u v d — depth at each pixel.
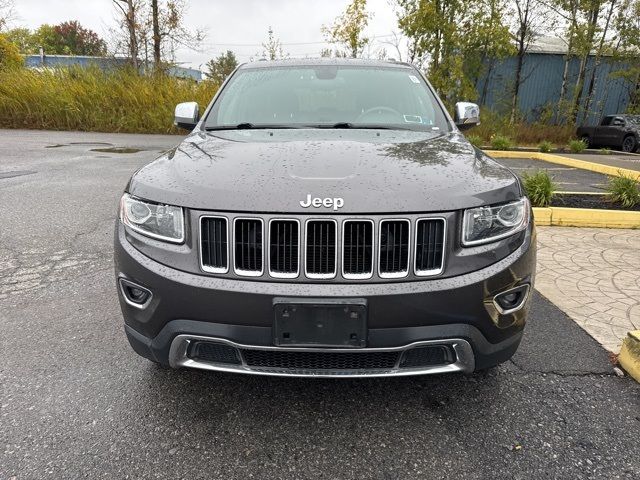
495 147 15.21
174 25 21.59
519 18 22.17
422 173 2.15
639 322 3.27
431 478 1.93
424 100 3.41
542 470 1.97
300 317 1.94
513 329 2.15
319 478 1.93
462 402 2.41
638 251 4.85
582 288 3.86
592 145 19.55
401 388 2.52
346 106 3.29
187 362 2.10
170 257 2.04
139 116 16.84
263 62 3.93
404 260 1.96
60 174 8.24
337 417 2.29
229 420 2.26
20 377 2.57
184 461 2.00
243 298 1.95
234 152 2.45
